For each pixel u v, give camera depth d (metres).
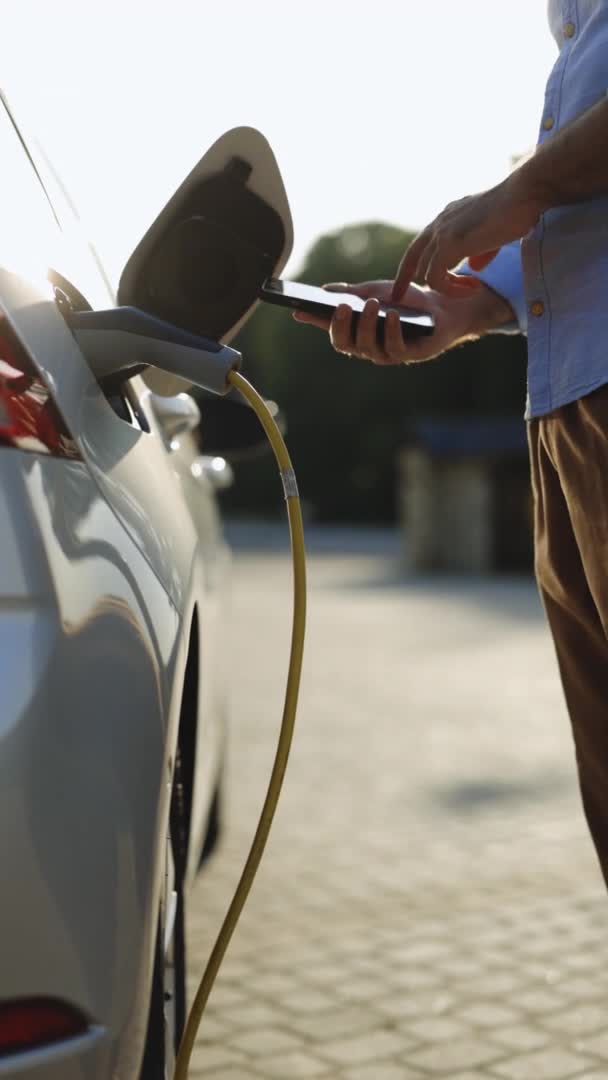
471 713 7.45
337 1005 2.98
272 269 1.82
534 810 5.00
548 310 1.73
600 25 1.71
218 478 4.13
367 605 15.98
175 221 1.80
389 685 8.69
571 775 5.67
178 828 2.02
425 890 3.92
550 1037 2.78
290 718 1.65
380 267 64.12
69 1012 1.14
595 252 1.67
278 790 1.64
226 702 3.84
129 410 1.86
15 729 1.12
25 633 1.15
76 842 1.16
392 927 3.57
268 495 59.75
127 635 1.29
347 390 59.09
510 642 11.63
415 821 4.82
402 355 1.96
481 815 4.91
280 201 1.81
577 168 1.62
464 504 22.95
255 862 1.63
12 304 1.33
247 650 10.86
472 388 55.75
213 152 1.78
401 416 57.91
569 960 3.29
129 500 1.49
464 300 2.08
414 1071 2.60
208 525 3.37
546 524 1.82
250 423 3.22
